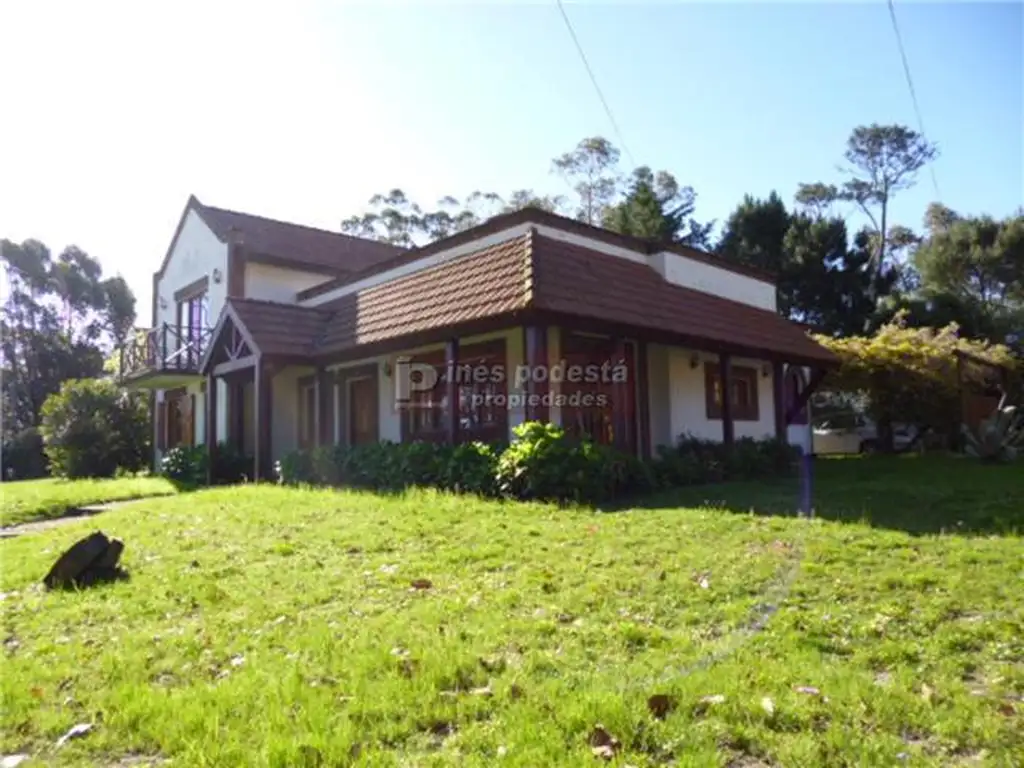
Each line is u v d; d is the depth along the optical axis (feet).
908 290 120.16
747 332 44.93
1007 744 8.56
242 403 56.34
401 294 42.60
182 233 65.41
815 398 76.84
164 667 12.09
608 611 14.07
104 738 9.50
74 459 66.49
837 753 8.34
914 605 13.88
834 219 112.88
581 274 36.40
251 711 9.95
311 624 13.94
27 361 140.87
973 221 112.57
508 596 15.14
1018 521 21.57
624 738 8.83
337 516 26.35
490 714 9.70
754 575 16.19
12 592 18.20
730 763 8.33
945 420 59.06
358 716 9.67
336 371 50.19
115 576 19.02
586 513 25.31
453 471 32.37
